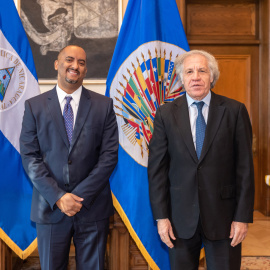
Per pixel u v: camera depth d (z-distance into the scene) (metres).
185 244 1.66
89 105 1.87
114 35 3.06
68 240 1.84
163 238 1.67
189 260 1.67
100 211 1.86
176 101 1.76
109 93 2.31
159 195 1.68
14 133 2.27
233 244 1.59
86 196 1.74
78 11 3.03
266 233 3.57
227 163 1.62
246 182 1.59
